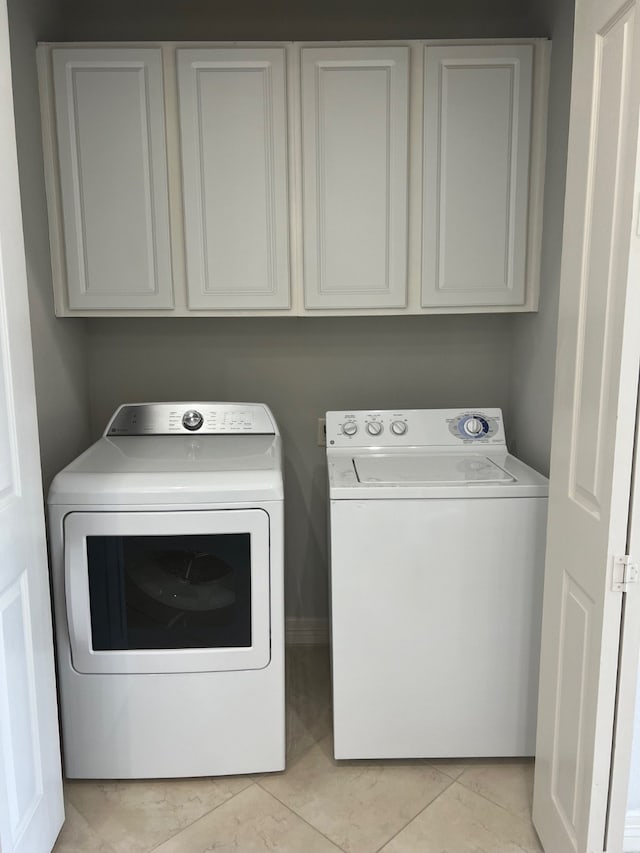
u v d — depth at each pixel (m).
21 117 1.86
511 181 2.05
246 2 2.28
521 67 1.98
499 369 2.48
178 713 1.82
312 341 2.47
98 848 1.64
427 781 1.88
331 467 1.98
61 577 1.74
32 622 1.45
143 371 2.47
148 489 1.70
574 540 1.39
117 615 1.76
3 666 1.31
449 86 1.99
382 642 1.84
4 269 1.32
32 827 1.44
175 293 2.11
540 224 2.08
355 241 2.08
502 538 1.80
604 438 1.24
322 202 2.06
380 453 2.16
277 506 1.74
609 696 1.26
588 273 1.32
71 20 2.27
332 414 2.20
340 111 2.00
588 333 1.32
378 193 2.05
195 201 2.04
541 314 2.10
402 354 2.48
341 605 1.82
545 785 1.59
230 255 2.08
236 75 1.97
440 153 2.03
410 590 1.82
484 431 2.20
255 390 2.49
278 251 2.08
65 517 1.70
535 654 1.85
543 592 1.74
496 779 1.88
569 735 1.42
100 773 1.84
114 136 2.00
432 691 1.87
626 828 1.48
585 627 1.33
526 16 2.28
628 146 1.14
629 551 1.20
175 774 1.85
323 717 2.16
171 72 1.98
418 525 1.79
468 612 1.83
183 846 1.65
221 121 2.00
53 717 1.58
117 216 2.04
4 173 1.32
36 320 1.95
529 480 1.83
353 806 1.78
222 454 1.95
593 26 1.29
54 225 2.04
